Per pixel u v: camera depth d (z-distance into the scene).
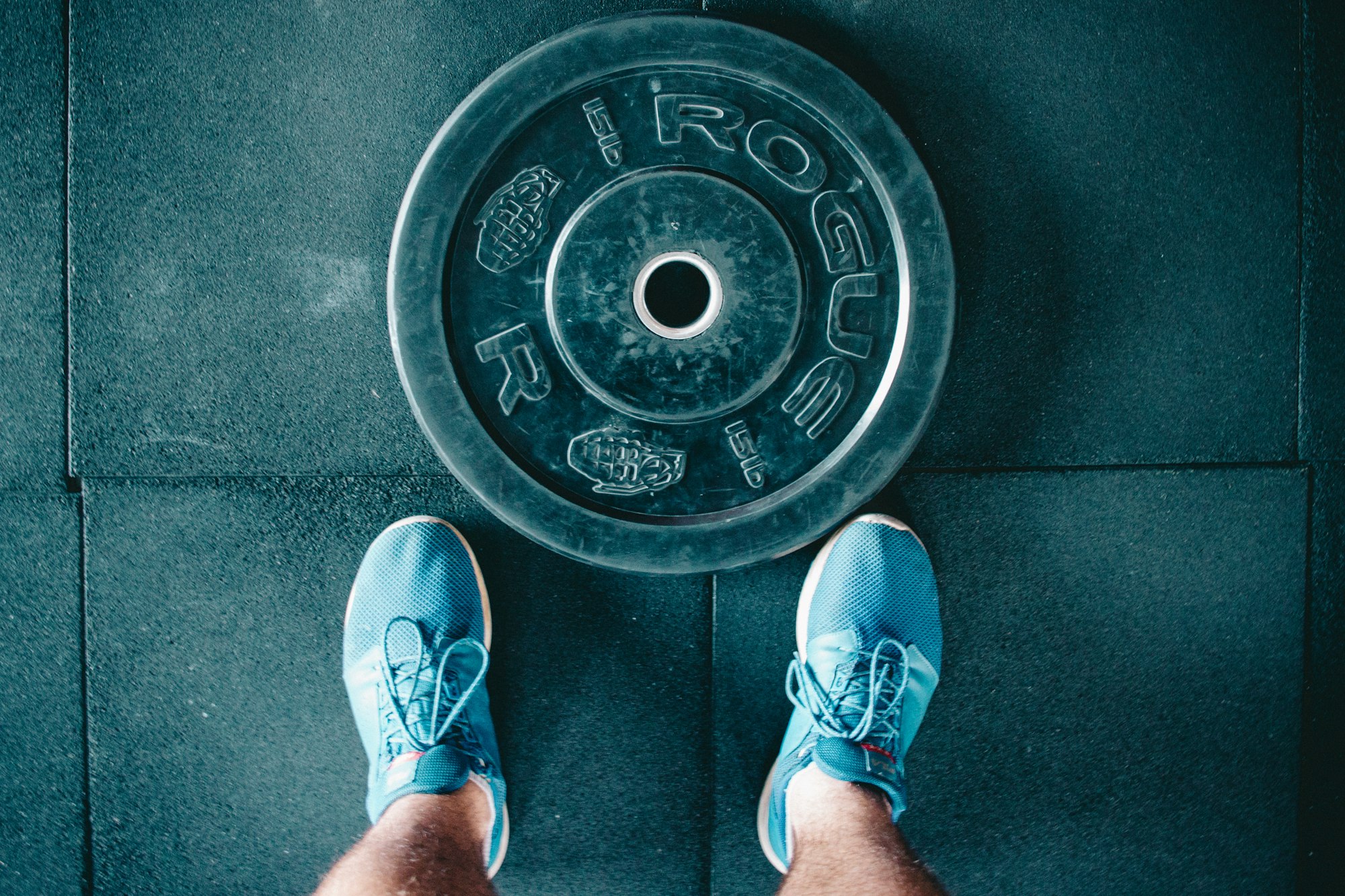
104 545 1.13
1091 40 1.15
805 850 1.02
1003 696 1.20
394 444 1.15
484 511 1.16
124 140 1.11
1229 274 1.18
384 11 1.11
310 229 1.13
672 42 0.96
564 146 0.96
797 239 0.98
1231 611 1.21
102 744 1.15
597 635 1.17
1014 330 1.17
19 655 1.14
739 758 1.18
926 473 1.18
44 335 1.12
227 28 1.11
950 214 1.04
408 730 1.07
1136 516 1.19
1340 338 1.19
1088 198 1.17
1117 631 1.20
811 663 1.13
